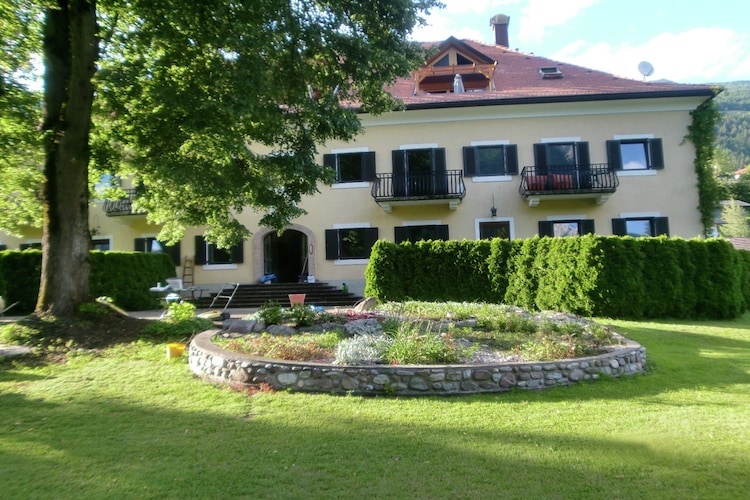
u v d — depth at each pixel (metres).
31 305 15.95
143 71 9.18
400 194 18.73
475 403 5.18
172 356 7.56
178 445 4.07
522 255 14.09
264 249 20.14
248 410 4.95
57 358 7.74
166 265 19.23
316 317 9.42
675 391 5.68
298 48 9.16
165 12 8.31
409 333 7.25
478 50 23.00
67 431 4.46
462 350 6.53
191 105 8.29
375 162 19.28
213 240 11.97
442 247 15.00
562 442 4.04
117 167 11.28
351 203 19.34
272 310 9.30
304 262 20.69
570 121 18.80
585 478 3.37
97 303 9.73
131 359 7.55
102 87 9.18
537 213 18.80
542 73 21.62
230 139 8.39
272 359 5.99
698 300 12.18
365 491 3.21
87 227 9.87
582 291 12.41
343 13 9.34
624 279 12.16
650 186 18.50
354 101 11.16
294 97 9.52
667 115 18.58
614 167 18.53
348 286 19.08
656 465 3.57
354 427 4.44
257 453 3.87
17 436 4.35
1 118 9.80
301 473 3.49
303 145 10.33
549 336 7.54
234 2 8.03
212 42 8.45
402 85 21.69
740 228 41.16
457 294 14.68
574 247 12.72
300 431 4.35
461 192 18.62
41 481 3.41
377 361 6.12
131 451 3.95
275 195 10.34
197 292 19.38
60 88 9.40
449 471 3.50
